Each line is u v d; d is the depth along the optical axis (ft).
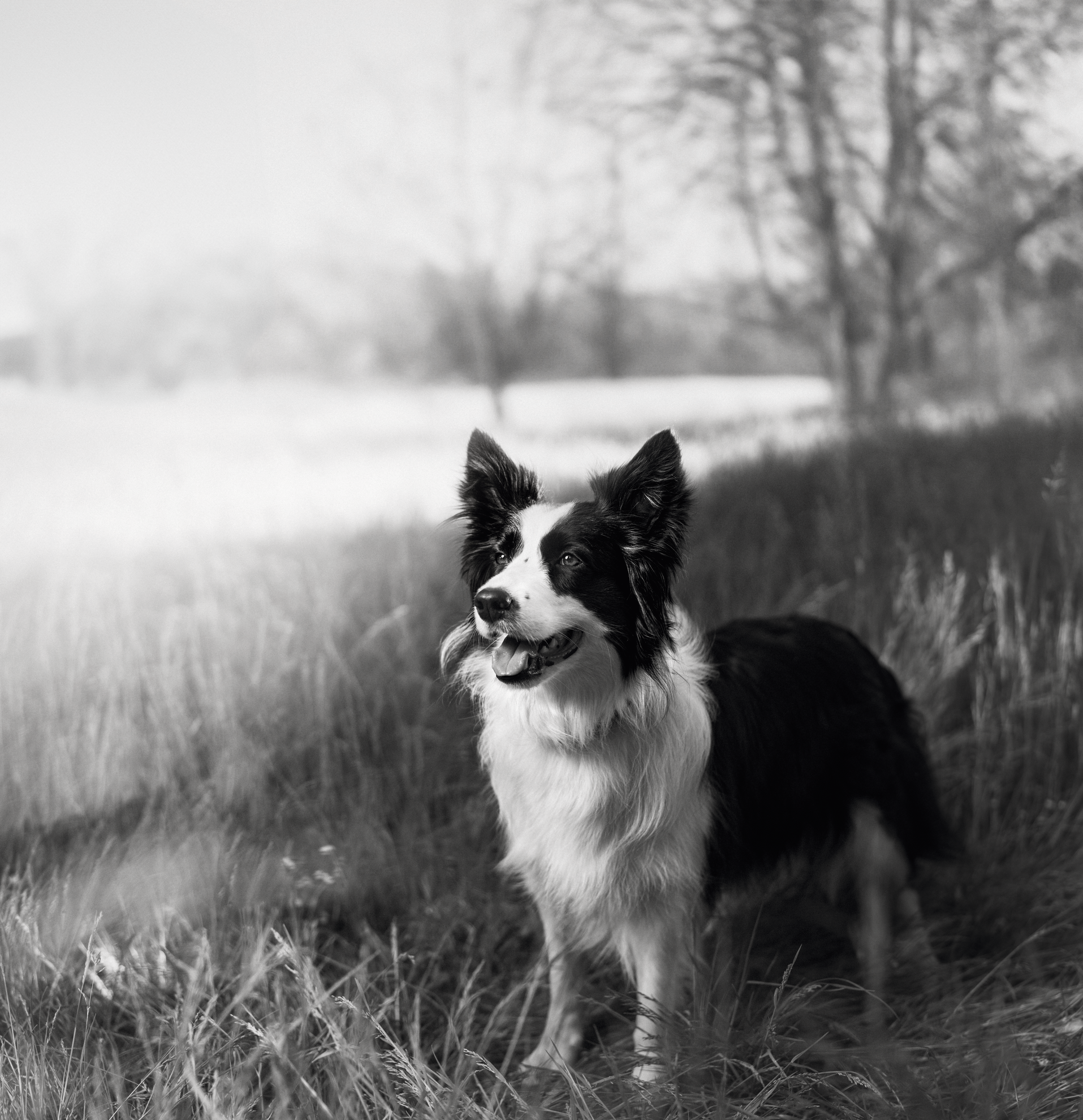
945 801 12.43
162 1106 6.80
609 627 8.78
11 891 9.95
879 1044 7.90
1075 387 46.60
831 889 10.72
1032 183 45.91
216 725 12.92
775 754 9.80
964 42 45.03
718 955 9.50
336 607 15.88
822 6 45.68
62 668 13.23
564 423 63.72
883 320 51.24
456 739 13.11
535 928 10.55
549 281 73.97
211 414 67.31
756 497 21.48
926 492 19.67
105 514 22.33
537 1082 8.03
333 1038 7.42
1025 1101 7.00
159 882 10.11
